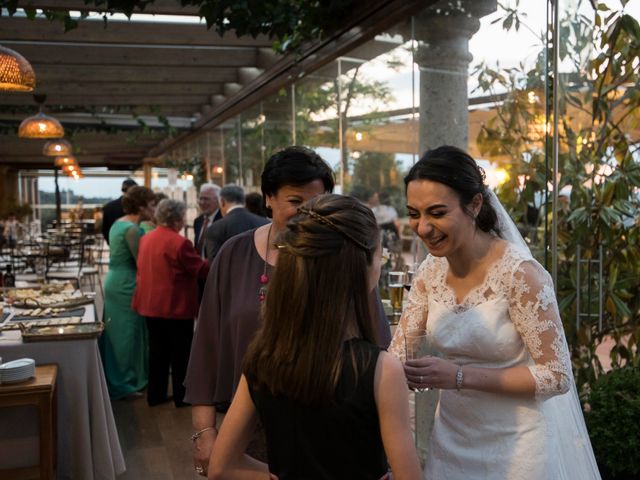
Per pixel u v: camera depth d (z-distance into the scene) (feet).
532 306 5.89
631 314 10.30
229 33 21.27
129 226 18.16
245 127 28.07
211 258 16.78
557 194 9.47
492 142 10.71
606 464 9.12
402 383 4.22
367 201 15.02
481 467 6.18
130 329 18.12
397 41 13.46
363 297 4.31
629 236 10.15
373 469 4.21
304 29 16.30
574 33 9.40
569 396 6.51
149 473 13.17
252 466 4.77
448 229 5.85
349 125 16.01
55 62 23.32
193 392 6.81
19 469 11.29
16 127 38.86
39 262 27.84
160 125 40.83
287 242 4.32
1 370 10.71
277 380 4.14
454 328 6.26
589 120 9.77
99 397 12.35
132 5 15.43
